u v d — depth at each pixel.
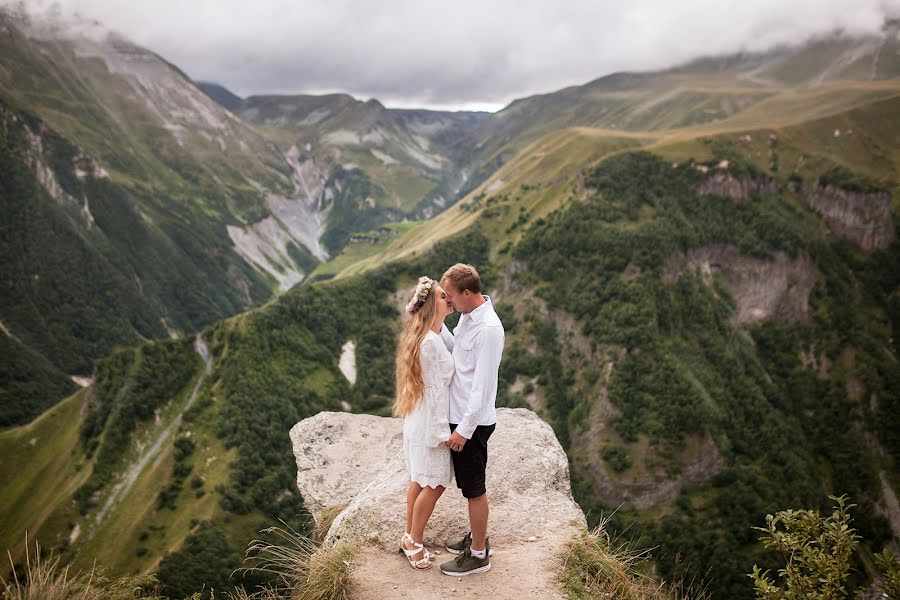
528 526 9.48
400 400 8.23
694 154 176.12
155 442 117.19
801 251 160.00
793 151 186.38
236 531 97.56
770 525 8.55
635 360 123.06
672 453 109.50
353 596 7.91
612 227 152.88
